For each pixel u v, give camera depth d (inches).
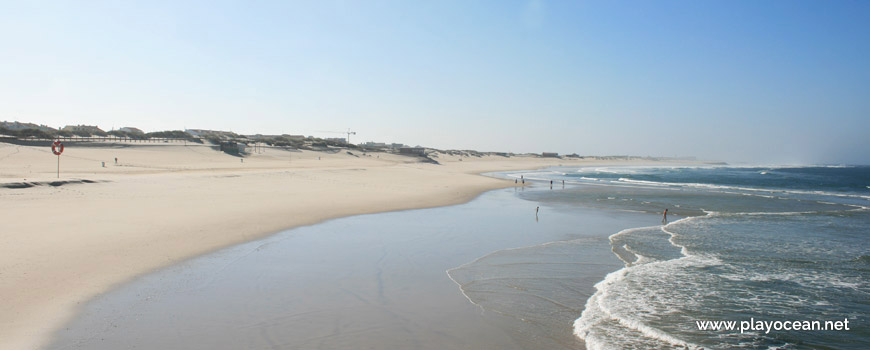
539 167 5487.2
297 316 343.6
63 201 776.9
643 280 470.0
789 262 559.5
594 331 332.5
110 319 318.3
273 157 3555.6
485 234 727.7
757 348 313.1
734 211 1138.0
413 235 697.6
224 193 1067.3
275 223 743.7
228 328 315.0
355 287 422.9
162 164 2249.0
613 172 4303.6
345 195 1207.6
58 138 2886.3
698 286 452.4
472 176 2573.8
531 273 489.1
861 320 369.1
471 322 343.3
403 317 349.4
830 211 1147.3
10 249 458.3
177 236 586.9
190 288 398.0
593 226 844.0
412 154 5073.8
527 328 335.0
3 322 296.7
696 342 320.2
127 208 763.4
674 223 901.8
